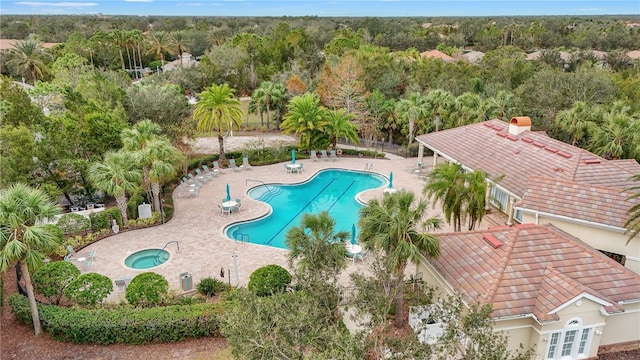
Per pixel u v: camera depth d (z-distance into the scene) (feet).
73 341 59.77
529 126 112.27
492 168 101.35
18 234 54.49
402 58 253.65
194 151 150.82
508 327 54.29
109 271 78.69
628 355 58.34
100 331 58.75
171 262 81.97
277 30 337.52
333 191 124.88
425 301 56.39
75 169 102.01
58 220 87.71
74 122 107.14
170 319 59.41
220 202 111.86
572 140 140.77
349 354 35.96
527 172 94.17
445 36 504.43
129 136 103.50
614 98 158.10
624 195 72.54
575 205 73.56
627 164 90.74
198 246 88.48
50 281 64.75
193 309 61.77
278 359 38.47
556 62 279.49
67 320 59.06
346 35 379.55
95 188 106.73
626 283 56.90
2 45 367.04
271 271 67.36
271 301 45.21
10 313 66.64
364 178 134.82
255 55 266.36
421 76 209.67
